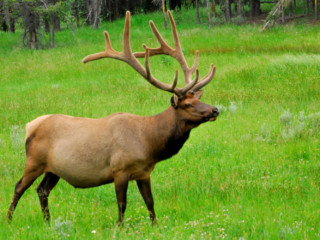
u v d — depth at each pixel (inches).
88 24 6432.1
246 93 2224.4
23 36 5004.9
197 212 944.9
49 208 1000.2
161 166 1279.5
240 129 1615.4
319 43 3582.7
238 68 2763.3
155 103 2139.5
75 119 905.5
